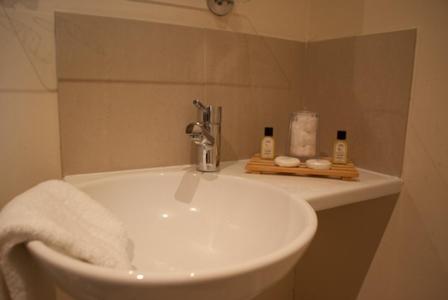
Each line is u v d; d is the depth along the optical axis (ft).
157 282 1.11
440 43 2.30
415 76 2.47
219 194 2.53
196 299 1.19
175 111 2.75
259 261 1.24
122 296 1.16
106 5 2.41
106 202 2.31
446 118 2.30
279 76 3.24
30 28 2.19
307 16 3.34
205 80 2.85
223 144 3.03
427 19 2.36
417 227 2.54
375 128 2.77
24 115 2.24
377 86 2.72
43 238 1.32
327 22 3.14
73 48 2.32
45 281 1.68
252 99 3.12
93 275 1.13
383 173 2.74
